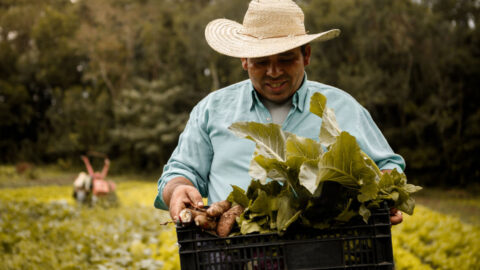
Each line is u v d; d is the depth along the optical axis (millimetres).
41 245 7383
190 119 2816
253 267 1849
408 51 28359
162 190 2504
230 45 2434
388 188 1906
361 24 30219
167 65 41656
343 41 31234
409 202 1906
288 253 1826
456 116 27469
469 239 9039
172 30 43250
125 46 44312
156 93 39406
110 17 43562
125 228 10117
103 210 14406
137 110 39719
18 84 46688
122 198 20391
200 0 46406
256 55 2262
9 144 46656
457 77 28375
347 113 2609
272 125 1955
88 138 43500
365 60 29469
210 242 1871
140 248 7504
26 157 45875
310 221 1830
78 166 43562
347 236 1831
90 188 15141
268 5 2416
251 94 2678
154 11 43906
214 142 2660
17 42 52000
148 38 42406
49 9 47844
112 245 7949
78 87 46594
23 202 13844
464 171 27438
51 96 48750
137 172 42281
